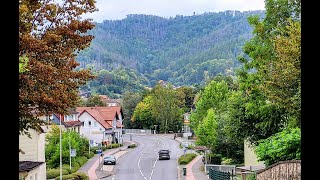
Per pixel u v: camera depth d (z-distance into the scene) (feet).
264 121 90.94
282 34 76.07
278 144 53.52
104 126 253.24
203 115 166.81
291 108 58.13
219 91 166.20
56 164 150.30
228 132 105.09
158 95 348.38
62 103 44.06
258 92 90.33
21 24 38.19
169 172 156.66
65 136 158.10
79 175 134.21
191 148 226.17
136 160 198.39
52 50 43.73
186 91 367.04
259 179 57.11
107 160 181.16
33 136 100.78
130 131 354.33
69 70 44.93
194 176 140.87
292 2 87.56
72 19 44.16
